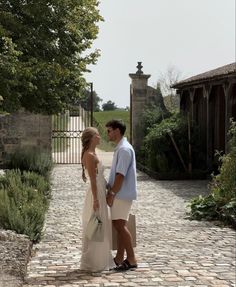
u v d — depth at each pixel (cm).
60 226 1001
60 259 750
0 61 1196
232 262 735
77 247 827
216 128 1897
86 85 1645
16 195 1011
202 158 1942
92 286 616
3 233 805
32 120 2223
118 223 683
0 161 2183
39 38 1358
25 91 1405
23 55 1355
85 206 686
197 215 1103
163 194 1487
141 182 1792
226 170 1150
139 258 755
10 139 2214
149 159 1984
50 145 2241
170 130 1916
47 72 1392
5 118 2206
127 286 618
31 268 700
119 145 678
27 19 1368
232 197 1109
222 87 1853
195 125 1972
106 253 688
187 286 620
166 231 963
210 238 902
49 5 1366
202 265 718
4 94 1299
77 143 3228
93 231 674
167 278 652
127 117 4812
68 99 1608
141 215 1141
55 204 1280
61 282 634
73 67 1484
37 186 1301
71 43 1437
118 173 667
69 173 2019
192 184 1733
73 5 1390
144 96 2447
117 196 674
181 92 2330
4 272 636
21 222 854
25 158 1900
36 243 855
